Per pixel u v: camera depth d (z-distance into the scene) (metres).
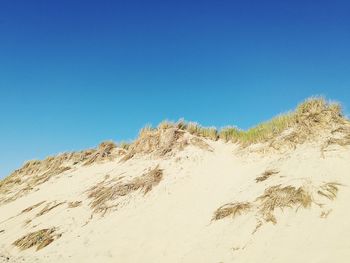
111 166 17.69
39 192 18.45
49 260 10.49
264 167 11.76
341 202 8.45
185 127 17.14
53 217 13.97
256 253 7.88
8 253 12.30
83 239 11.35
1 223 15.89
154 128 17.80
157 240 10.05
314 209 8.53
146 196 12.95
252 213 9.37
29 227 14.01
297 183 9.66
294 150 11.82
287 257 7.34
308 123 12.40
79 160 21.05
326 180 9.38
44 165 23.16
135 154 17.03
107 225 11.80
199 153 14.86
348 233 7.33
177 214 11.12
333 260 6.72
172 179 13.45
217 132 16.75
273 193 9.59
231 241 8.68
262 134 13.88
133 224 11.27
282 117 13.61
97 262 9.70
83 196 14.96
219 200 10.98
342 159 10.19
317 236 7.62
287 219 8.55
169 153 15.45
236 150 14.41
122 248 10.12
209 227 9.73
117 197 13.42
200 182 12.77
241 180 11.70
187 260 8.64
